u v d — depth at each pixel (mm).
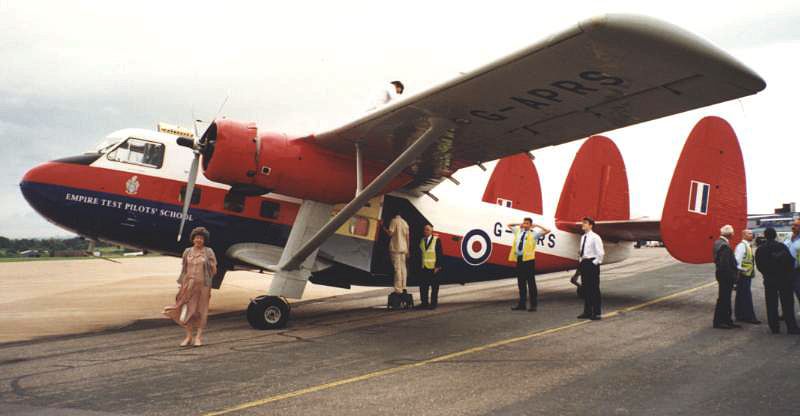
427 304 10742
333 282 10102
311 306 11492
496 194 13664
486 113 6750
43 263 32938
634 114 6316
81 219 8555
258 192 8234
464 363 5711
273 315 8148
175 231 8969
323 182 8266
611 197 13617
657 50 4707
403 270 10281
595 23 4453
